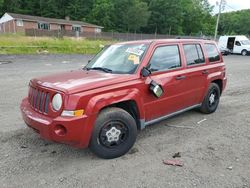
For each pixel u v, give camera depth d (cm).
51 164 376
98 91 366
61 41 2717
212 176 347
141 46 462
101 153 387
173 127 525
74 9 7044
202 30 8362
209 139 469
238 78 1205
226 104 711
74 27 5766
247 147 437
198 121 562
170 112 490
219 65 616
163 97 457
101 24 6931
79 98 348
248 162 385
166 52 477
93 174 352
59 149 422
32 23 5162
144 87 421
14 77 1067
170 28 7631
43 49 2405
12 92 802
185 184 329
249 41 3127
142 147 433
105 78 392
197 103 565
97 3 7200
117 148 396
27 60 1750
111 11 6994
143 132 497
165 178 342
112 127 388
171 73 473
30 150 417
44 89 369
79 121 348
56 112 351
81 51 2553
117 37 4894
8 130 495
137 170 362
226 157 400
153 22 7481
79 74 427
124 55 464
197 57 555
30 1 6969
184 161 387
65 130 346
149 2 7544
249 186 325
